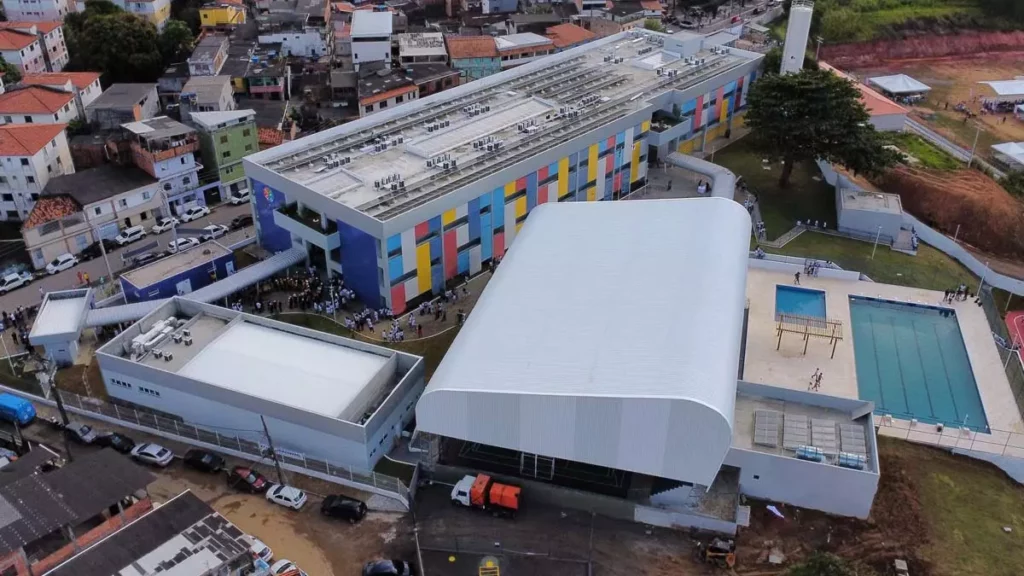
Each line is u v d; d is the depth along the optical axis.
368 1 172.88
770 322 75.94
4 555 46.53
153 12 143.25
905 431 62.16
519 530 53.31
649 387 50.88
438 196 76.19
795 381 68.06
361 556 51.69
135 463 56.75
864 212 90.50
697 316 58.09
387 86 123.00
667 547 51.91
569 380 52.66
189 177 96.00
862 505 53.56
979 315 77.31
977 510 55.31
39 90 104.31
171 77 121.94
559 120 93.69
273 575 49.22
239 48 134.75
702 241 68.06
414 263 76.00
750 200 98.31
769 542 52.19
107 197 88.06
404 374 63.28
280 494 55.31
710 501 54.03
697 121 109.56
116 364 63.22
